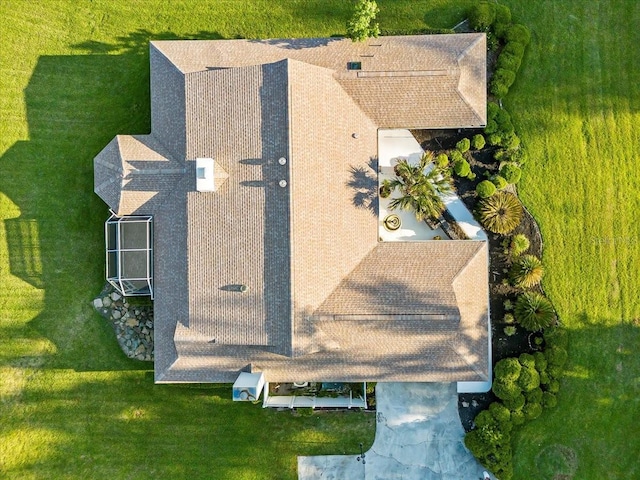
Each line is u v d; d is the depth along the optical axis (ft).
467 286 92.22
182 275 91.56
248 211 87.56
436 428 101.55
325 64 94.27
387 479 101.45
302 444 102.42
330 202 90.27
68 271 103.86
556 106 104.17
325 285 89.45
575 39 104.63
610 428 101.76
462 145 99.25
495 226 98.32
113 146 94.68
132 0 104.88
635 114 103.91
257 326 87.30
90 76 104.83
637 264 102.99
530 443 101.30
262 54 95.45
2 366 102.83
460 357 92.07
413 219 101.30
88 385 103.04
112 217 98.27
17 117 104.53
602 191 103.19
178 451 102.78
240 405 103.04
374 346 91.71
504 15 101.86
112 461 102.63
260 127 87.40
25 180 104.37
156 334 94.22
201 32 104.78
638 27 104.83
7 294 103.65
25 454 102.06
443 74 92.17
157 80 95.76
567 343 101.60
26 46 104.83
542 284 102.73
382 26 104.78
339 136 92.27
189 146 90.38
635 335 102.68
